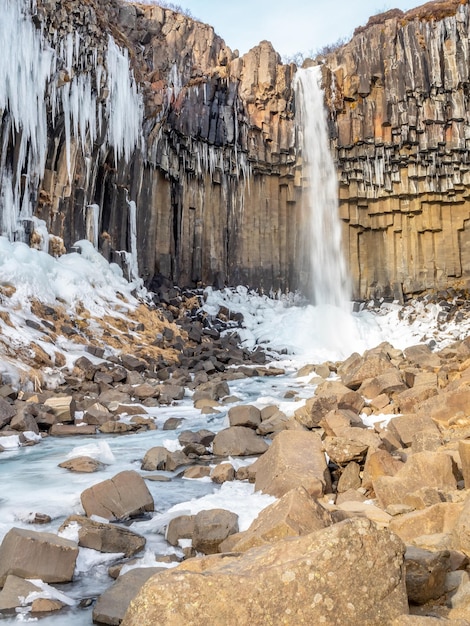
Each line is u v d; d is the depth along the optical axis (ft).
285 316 91.66
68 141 69.67
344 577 10.66
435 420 27.84
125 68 79.15
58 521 20.10
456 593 11.81
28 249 61.62
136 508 20.80
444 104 95.35
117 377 51.96
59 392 45.83
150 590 10.55
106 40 76.02
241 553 13.44
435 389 33.22
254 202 101.91
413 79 95.35
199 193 95.91
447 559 12.34
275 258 101.81
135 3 95.55
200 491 23.77
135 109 81.61
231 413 34.86
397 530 15.60
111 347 59.88
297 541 11.47
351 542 10.96
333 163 101.14
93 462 27.78
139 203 85.20
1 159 62.59
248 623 10.21
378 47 98.07
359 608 10.53
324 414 30.96
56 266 64.69
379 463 21.29
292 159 101.40
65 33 68.74
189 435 31.04
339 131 100.68
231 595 10.39
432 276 99.04
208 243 96.17
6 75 61.72
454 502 16.51
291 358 77.00
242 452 29.48
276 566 10.79
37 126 66.49
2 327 50.06
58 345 54.08
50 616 13.94
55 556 15.84
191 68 96.37
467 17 93.76
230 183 99.66
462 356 44.06
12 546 15.58
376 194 101.40
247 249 100.32
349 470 22.70
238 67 100.22
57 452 31.32
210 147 96.32
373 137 98.43
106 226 78.54
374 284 103.04
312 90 101.14
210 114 96.17
